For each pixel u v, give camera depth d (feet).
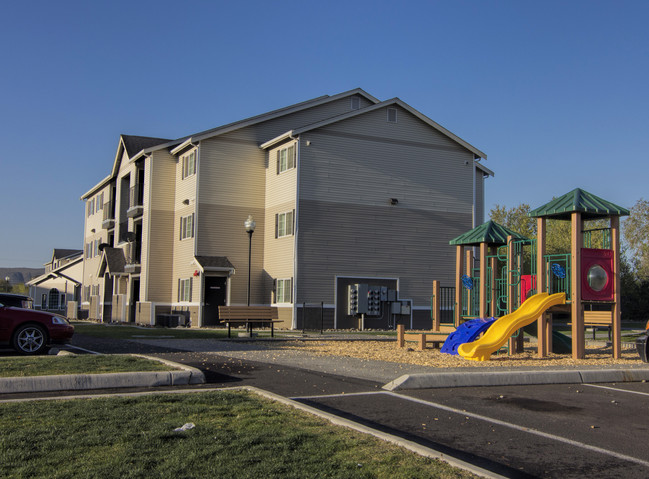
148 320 103.71
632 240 189.88
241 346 56.85
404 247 102.89
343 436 20.59
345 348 57.21
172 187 111.86
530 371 37.01
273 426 21.75
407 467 17.35
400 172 103.86
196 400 26.23
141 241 115.24
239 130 104.83
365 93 113.39
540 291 54.03
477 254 109.29
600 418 25.99
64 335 46.42
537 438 22.31
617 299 52.60
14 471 16.16
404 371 38.70
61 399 26.11
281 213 100.22
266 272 103.65
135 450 18.17
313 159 97.96
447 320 104.99
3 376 30.25
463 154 109.40
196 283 100.42
